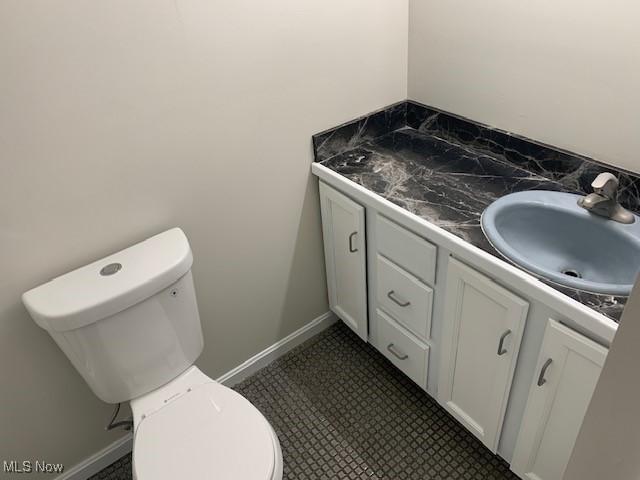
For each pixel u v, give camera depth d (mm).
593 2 1188
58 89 1156
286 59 1490
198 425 1303
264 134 1558
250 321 1894
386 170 1646
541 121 1455
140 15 1195
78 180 1272
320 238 1923
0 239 1212
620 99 1234
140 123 1307
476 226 1328
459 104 1694
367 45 1656
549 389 1214
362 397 1863
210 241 1612
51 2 1078
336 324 2213
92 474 1692
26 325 1342
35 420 1490
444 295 1435
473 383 1488
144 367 1405
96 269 1327
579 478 688
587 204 1310
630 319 509
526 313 1182
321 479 1610
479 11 1465
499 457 1620
